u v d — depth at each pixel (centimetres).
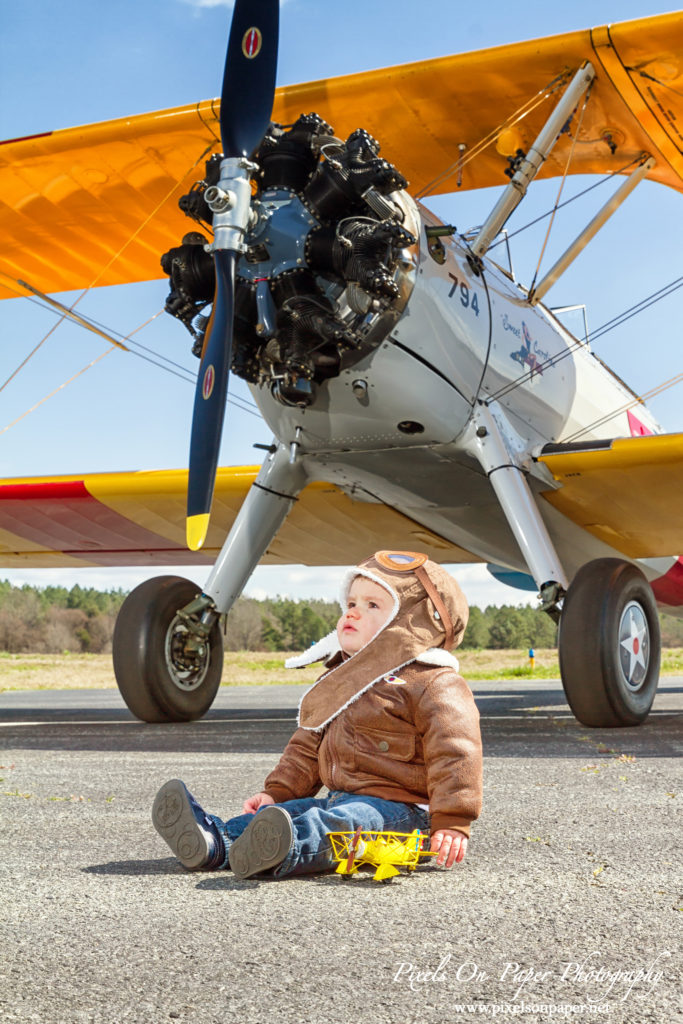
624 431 650
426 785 172
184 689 543
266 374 414
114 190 618
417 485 500
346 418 438
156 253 700
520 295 526
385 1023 94
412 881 157
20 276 730
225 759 349
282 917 134
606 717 448
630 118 527
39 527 683
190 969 111
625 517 560
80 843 192
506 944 121
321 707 179
